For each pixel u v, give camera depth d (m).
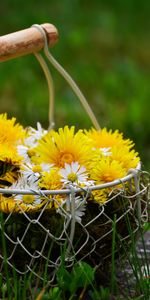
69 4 2.17
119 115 1.52
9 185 0.61
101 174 0.60
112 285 0.60
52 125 0.69
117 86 1.74
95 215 0.60
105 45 2.06
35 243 0.58
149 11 2.37
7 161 0.61
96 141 0.66
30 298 0.59
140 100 1.67
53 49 1.87
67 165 0.59
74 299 0.61
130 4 2.37
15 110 1.45
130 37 2.17
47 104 1.52
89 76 1.79
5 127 0.64
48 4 2.15
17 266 0.59
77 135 0.62
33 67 1.75
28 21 2.02
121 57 2.01
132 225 0.62
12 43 0.63
